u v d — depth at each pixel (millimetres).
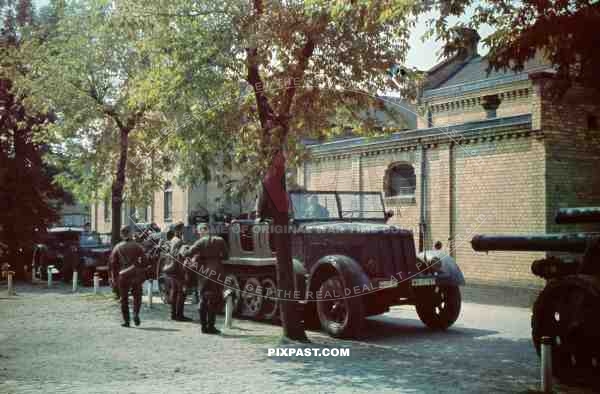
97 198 15781
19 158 22391
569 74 7387
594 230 15297
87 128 15297
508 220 15641
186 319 11922
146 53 11516
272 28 9141
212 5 9445
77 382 6809
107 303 14453
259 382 6840
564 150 15195
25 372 7324
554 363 6910
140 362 7918
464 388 6609
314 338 9898
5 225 21891
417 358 8273
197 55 9250
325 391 6426
